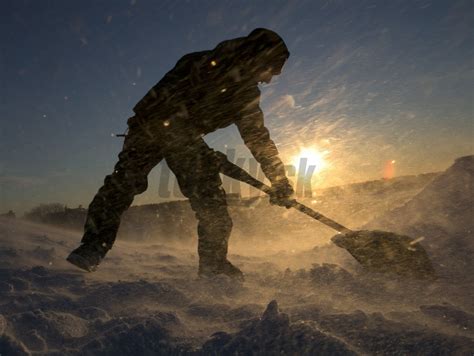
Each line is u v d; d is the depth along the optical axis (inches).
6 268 108.3
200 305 83.1
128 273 119.1
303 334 63.2
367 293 92.7
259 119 122.6
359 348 63.0
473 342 61.2
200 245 116.2
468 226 122.8
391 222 139.1
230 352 61.9
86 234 116.3
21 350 60.9
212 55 117.6
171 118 116.6
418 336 64.6
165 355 63.9
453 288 93.7
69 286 98.2
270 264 133.6
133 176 118.0
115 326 68.6
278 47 117.6
